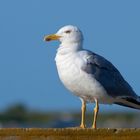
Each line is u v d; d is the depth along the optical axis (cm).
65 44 1653
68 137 1325
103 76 1638
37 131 1320
